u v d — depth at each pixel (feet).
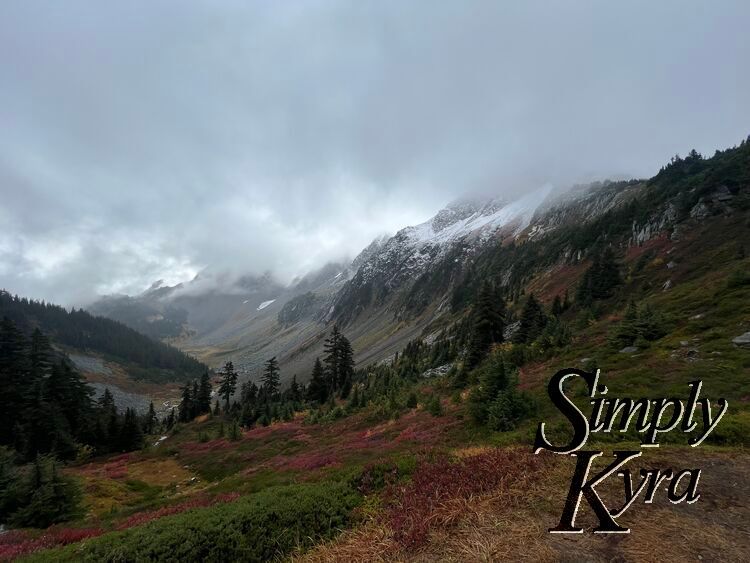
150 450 168.96
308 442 121.39
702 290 113.19
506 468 30.76
